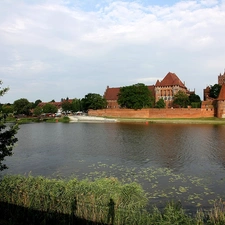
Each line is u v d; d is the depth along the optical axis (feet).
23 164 88.33
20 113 466.70
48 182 42.45
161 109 383.86
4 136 41.63
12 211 40.57
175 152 108.58
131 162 90.02
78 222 36.86
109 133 186.60
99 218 36.04
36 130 217.56
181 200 54.13
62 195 38.96
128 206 36.88
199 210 48.55
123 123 297.12
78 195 38.27
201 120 321.73
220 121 303.27
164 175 73.26
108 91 574.56
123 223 34.88
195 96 459.73
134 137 160.56
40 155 104.22
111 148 120.06
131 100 403.13
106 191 39.34
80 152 110.42
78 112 535.19
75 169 81.05
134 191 41.50
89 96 479.00
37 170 80.38
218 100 341.62
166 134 176.55
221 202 52.70
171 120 328.70
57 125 275.39
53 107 538.47
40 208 39.19
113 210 35.73
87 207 36.99
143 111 397.39
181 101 438.81
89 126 256.11
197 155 102.12
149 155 102.42
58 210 38.37
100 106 480.23
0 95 41.88
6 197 42.06
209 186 63.36
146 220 33.88
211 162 89.71
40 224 37.32
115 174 74.69
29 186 41.93
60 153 108.58
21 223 38.22
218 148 118.21
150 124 277.03
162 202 52.80
